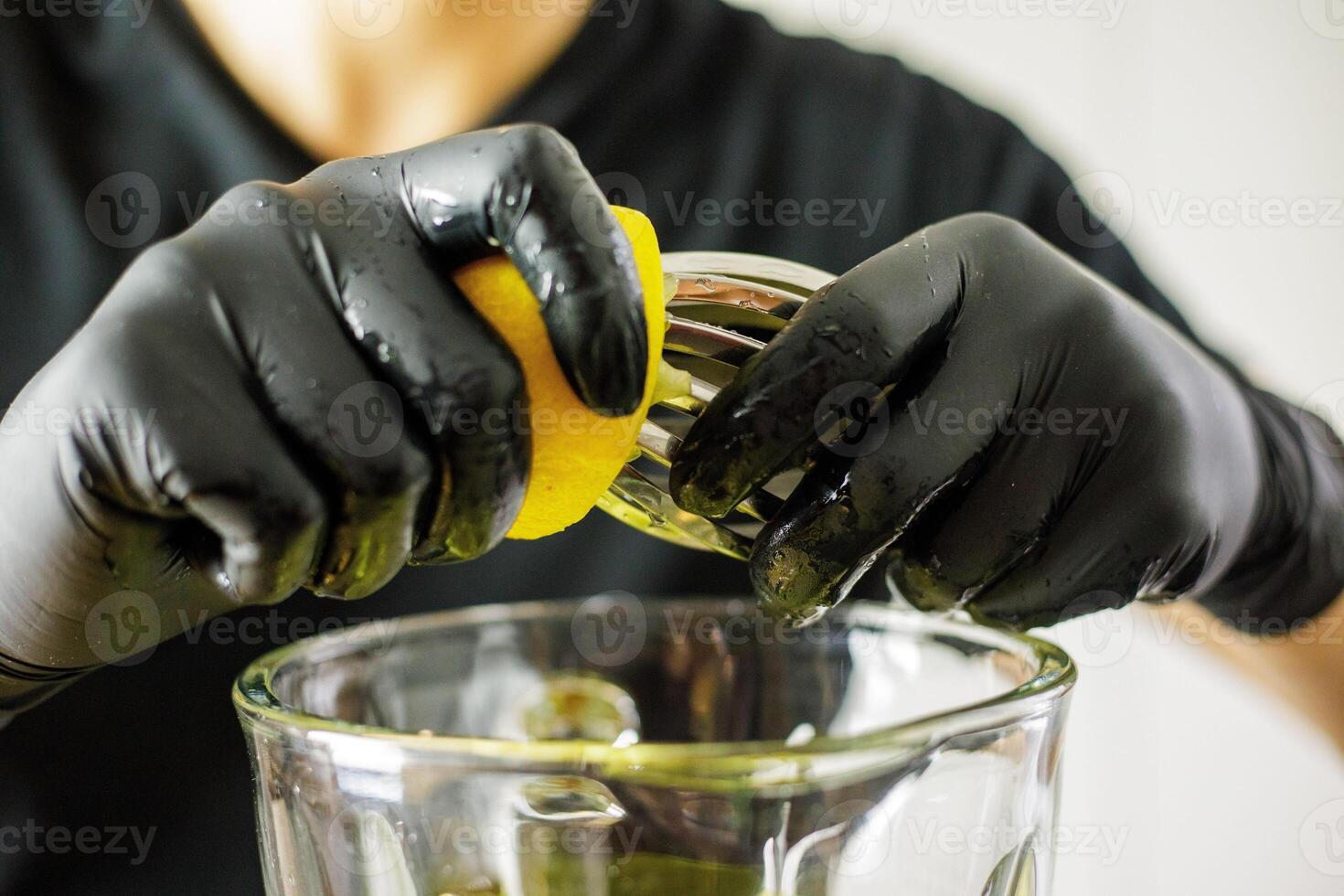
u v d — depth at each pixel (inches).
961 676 15.0
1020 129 35.5
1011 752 12.9
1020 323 14.4
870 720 15.8
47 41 27.5
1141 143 45.0
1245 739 45.3
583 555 28.9
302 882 13.3
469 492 12.8
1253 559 19.5
